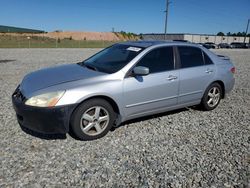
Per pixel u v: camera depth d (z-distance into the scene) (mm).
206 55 5562
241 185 3084
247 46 52719
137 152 3752
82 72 4363
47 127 3697
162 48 4832
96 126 4047
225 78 5824
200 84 5328
